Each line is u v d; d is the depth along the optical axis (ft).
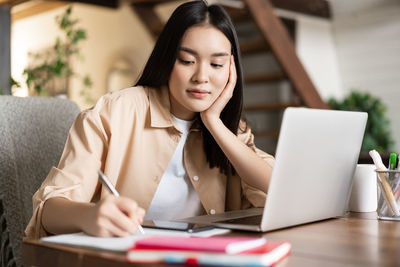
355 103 17.78
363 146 16.87
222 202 4.83
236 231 3.26
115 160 4.37
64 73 12.11
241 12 15.79
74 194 3.72
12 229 4.75
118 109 4.45
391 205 3.82
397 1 17.06
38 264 2.79
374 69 18.92
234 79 4.60
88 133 4.16
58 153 5.22
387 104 18.80
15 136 4.93
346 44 19.43
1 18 12.60
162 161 4.64
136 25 17.88
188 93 4.29
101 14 18.30
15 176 4.85
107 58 18.40
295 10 17.13
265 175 4.42
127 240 2.79
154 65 4.55
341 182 3.84
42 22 18.45
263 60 19.45
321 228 3.43
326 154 3.56
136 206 2.97
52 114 5.27
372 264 2.39
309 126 3.29
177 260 2.27
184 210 4.79
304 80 14.57
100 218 2.89
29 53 17.44
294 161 3.25
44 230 3.44
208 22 4.27
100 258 2.46
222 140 4.45
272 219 3.23
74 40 12.38
